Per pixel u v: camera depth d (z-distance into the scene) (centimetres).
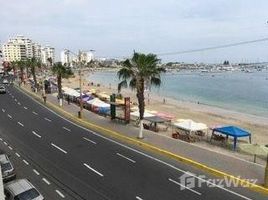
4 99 7612
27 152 3297
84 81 16850
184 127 4047
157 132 4300
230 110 8075
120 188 2372
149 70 3819
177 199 2183
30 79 12669
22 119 5169
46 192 2297
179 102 9306
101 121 4922
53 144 3619
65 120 5116
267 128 5634
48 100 7412
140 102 3809
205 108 8181
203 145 3716
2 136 3988
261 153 3080
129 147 3503
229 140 4094
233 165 2834
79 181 2509
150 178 2570
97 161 3003
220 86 15838
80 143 3672
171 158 3105
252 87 15138
